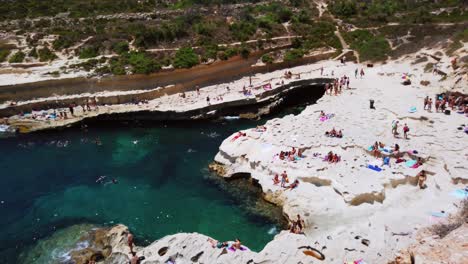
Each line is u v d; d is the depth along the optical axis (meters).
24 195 35.00
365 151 36.03
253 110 53.06
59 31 66.50
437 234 17.98
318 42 71.44
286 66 66.62
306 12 81.62
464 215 20.28
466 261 12.44
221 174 37.22
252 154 37.31
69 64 56.25
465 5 76.19
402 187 31.11
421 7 81.06
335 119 43.59
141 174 38.03
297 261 23.52
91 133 47.66
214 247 25.09
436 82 52.91
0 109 49.34
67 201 33.94
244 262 23.72
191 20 70.06
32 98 51.72
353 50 71.12
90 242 28.30
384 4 85.25
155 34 62.47
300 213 29.52
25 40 63.84
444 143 35.94
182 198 34.03
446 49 61.19
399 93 51.12
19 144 44.84
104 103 52.50
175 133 47.31
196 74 58.72
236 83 59.84
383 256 23.16
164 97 54.91
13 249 28.09
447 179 31.14
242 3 89.88
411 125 41.16
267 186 33.19
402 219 27.09
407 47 67.81
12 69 54.91
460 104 45.12
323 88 60.34
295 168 33.91
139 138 46.12
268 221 30.61
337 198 30.56
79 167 39.69
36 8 80.19
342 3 83.31
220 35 65.81
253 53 64.19
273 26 71.38
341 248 24.33
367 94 51.75
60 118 49.09
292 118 44.88
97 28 67.75
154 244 25.86
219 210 32.25
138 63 55.09
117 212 32.31
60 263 26.33
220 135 46.47
